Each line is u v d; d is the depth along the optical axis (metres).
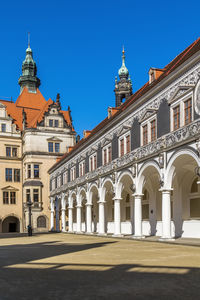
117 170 31.08
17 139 67.00
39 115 67.00
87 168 41.44
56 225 54.62
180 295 7.38
